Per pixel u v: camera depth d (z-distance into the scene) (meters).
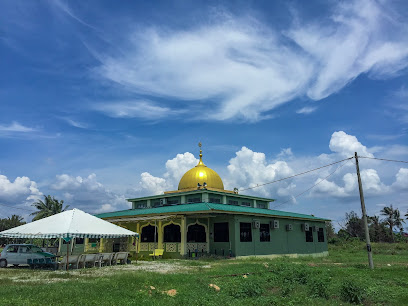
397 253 36.12
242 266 18.77
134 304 8.95
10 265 21.28
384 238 59.56
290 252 31.02
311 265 20.78
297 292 11.33
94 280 13.31
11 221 66.38
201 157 37.75
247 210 28.86
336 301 10.22
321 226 37.59
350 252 40.09
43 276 14.91
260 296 10.59
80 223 20.09
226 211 24.38
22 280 13.56
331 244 50.81
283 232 30.89
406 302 10.04
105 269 18.25
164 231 27.66
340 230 63.94
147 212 29.97
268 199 38.50
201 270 17.20
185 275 14.52
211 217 26.94
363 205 19.67
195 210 25.09
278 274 15.16
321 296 10.90
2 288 10.77
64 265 18.59
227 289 11.49
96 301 9.09
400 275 15.55
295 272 14.19
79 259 18.66
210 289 11.52
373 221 63.94
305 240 33.84
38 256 19.98
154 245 25.53
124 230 22.31
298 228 33.25
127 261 22.30
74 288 10.82
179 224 26.02
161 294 10.52
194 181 34.75
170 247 26.52
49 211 49.25
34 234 18.61
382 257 29.70
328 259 26.55
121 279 12.86
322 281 11.85
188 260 23.89
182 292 10.86
